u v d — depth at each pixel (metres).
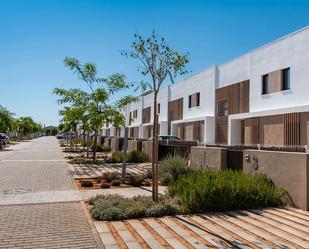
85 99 19.02
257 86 22.62
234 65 25.86
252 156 9.30
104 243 5.14
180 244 5.08
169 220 6.51
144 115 48.84
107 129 64.25
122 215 6.62
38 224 6.24
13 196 8.99
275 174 8.34
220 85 28.02
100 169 16.08
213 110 28.77
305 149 16.78
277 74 20.61
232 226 6.08
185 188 7.82
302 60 18.61
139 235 5.55
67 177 13.09
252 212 7.17
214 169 11.48
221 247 4.94
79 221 6.47
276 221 6.44
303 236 5.47
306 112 17.92
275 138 20.41
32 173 14.24
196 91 32.34
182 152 17.08
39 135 116.31
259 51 22.47
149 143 20.00
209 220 6.52
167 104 39.97
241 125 24.94
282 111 19.27
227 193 7.46
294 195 7.65
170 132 38.59
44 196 9.02
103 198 8.00
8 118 44.91
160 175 11.54
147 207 7.16
